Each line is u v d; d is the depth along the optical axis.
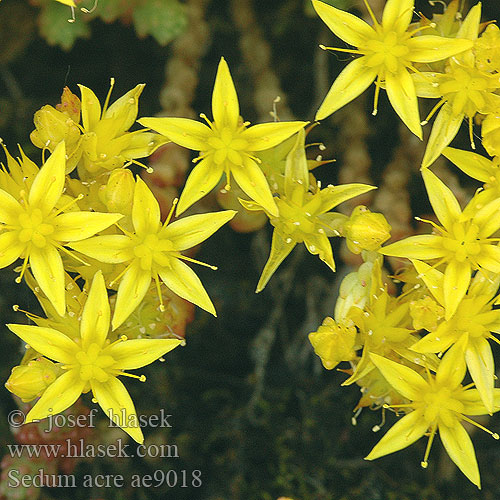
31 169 0.24
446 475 0.27
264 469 0.27
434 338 0.24
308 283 0.28
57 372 0.24
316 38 0.28
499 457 0.28
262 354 0.27
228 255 0.28
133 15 0.26
